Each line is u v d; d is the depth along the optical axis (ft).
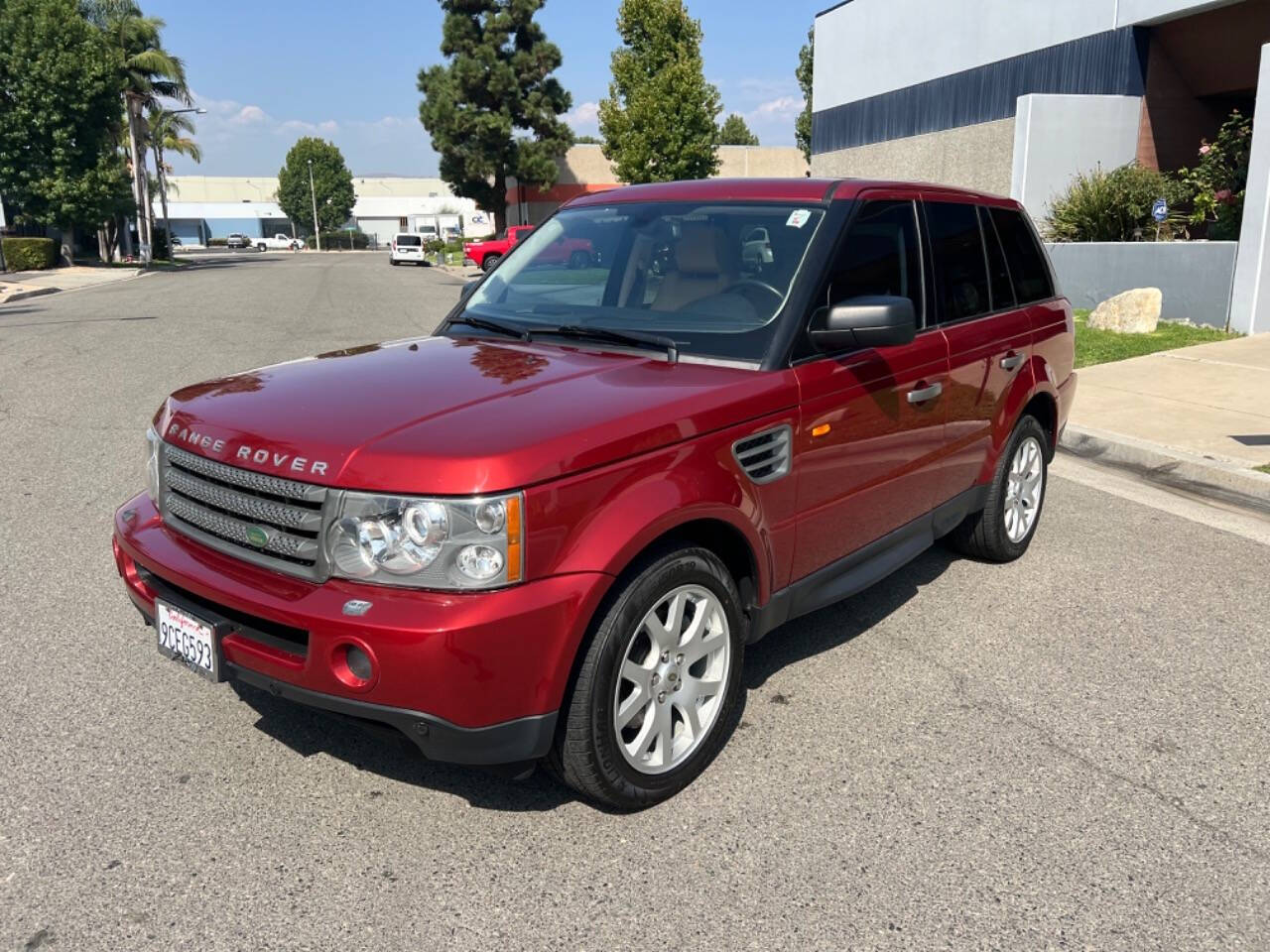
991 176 69.62
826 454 11.55
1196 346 38.55
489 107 165.48
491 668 8.32
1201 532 19.47
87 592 15.56
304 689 8.74
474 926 8.36
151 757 10.94
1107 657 13.74
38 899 8.62
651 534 9.20
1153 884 9.00
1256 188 39.42
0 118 121.29
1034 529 18.04
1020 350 16.10
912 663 13.50
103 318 57.88
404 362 11.42
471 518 8.24
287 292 84.23
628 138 110.42
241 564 9.41
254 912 8.50
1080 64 61.57
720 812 10.03
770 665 13.42
